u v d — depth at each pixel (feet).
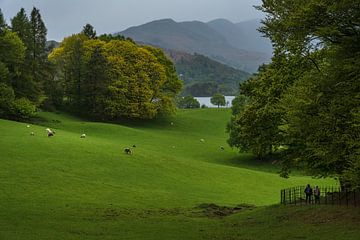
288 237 81.00
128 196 145.28
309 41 90.22
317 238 77.00
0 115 273.54
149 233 90.99
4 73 262.06
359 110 74.54
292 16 84.64
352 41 80.02
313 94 84.64
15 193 131.23
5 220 98.32
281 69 106.83
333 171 100.48
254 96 121.60
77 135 239.71
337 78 82.43
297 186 194.49
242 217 111.96
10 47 277.64
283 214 105.50
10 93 264.31
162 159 206.18
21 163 164.14
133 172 179.52
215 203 146.00
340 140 81.61
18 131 213.05
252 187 187.62
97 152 195.00
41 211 111.34
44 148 186.91
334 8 75.46
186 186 174.09
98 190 149.28
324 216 93.40
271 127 116.57
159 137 307.99
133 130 310.45
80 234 88.02
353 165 78.64
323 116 83.92
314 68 99.30
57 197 132.77
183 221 107.34
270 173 227.81
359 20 78.13
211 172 202.59
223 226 99.91
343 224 83.76
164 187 167.43
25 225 94.43
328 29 78.43
